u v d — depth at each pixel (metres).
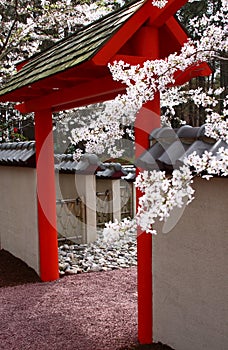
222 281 1.93
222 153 1.41
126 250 5.05
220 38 1.75
